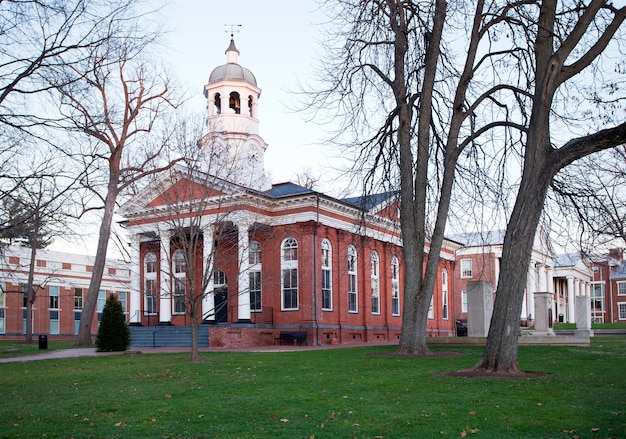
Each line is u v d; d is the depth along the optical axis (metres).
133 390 15.30
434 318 55.41
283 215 40.12
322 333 39.12
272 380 16.17
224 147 36.97
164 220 30.30
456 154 23.41
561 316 87.44
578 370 17.00
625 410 11.07
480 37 23.00
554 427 9.81
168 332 39.16
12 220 11.18
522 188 16.42
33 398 14.62
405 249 24.34
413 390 13.70
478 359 20.48
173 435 10.08
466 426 10.02
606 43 16.69
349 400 12.69
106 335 33.00
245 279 37.78
